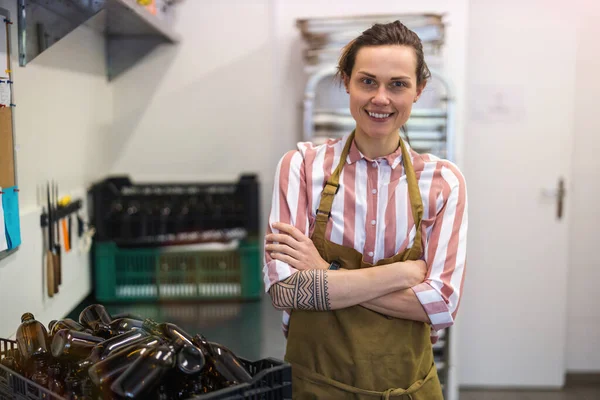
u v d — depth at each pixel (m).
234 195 2.91
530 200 3.39
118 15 2.27
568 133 3.35
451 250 1.36
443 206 1.39
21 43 1.76
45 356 1.24
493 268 3.42
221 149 3.19
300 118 3.06
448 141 2.81
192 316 2.54
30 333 1.26
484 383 3.51
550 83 3.33
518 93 3.33
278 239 1.37
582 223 3.49
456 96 2.97
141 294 2.76
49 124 2.10
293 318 1.40
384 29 1.32
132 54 3.04
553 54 3.31
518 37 3.31
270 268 1.36
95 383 1.06
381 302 1.33
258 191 2.89
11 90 1.59
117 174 3.16
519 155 3.37
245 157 3.20
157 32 2.89
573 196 3.48
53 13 1.84
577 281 3.53
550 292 3.44
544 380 3.50
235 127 3.18
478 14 3.30
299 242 1.36
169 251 2.76
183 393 1.10
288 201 1.41
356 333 1.33
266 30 3.12
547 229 3.40
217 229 2.89
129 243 2.75
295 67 3.04
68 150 2.36
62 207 2.17
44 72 2.05
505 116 3.35
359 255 1.38
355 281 1.31
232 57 3.14
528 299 3.45
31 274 1.78
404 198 1.38
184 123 3.17
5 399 1.20
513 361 3.48
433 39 2.67
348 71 1.38
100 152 2.93
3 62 1.56
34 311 1.82
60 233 2.15
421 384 1.37
